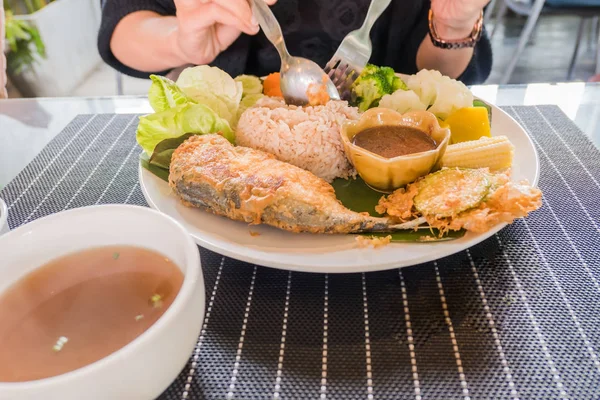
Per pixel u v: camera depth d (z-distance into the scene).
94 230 0.25
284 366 0.26
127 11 0.60
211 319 0.29
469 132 0.41
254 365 0.26
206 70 0.45
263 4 0.42
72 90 1.17
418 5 0.62
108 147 0.46
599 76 0.82
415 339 0.27
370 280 0.31
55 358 0.20
